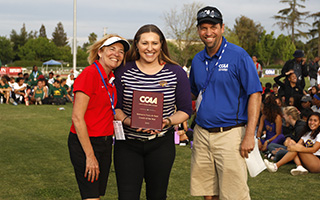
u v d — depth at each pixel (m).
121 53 3.17
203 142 3.52
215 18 3.29
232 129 3.40
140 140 3.23
